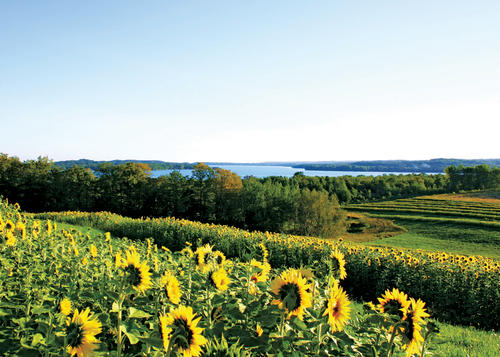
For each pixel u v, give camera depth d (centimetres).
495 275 945
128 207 5409
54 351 190
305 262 1230
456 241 3506
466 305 943
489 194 8012
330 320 224
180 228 1773
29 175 5253
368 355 233
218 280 278
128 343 272
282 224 5222
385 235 4066
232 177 5344
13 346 242
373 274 1088
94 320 184
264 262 355
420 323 235
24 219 786
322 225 4684
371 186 10894
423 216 5075
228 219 5403
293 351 200
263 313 226
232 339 230
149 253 514
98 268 436
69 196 5303
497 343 618
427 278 1005
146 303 275
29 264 419
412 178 11662
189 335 174
